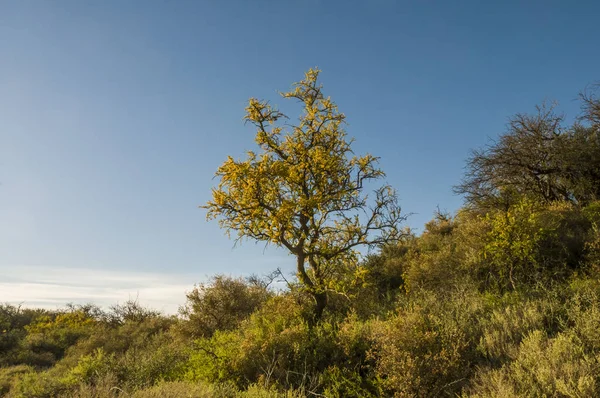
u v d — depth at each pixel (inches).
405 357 283.1
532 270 441.4
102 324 997.8
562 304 339.3
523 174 775.1
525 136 777.6
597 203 604.1
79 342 848.9
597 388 221.3
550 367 245.9
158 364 422.9
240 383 345.4
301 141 502.9
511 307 357.4
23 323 1190.3
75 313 1122.7
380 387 284.2
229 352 382.6
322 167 485.7
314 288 471.2
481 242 508.7
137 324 927.0
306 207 473.7
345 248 488.7
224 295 679.1
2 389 557.0
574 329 284.7
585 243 450.0
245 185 466.0
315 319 458.0
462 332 315.3
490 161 785.6
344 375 316.5
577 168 714.2
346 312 473.4
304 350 360.5
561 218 564.7
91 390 337.1
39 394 428.1
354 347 348.5
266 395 290.5
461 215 804.6
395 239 511.2
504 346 293.3
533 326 307.1
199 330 656.4
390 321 353.1
